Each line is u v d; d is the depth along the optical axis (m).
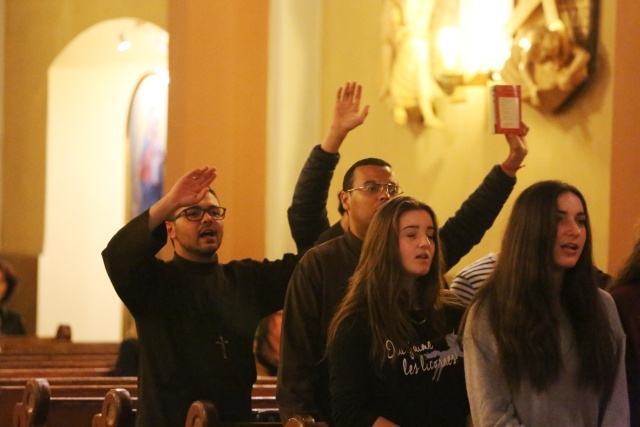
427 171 11.97
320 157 7.14
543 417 4.80
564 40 10.05
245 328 6.83
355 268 6.08
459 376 5.36
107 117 21.81
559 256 4.93
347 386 5.19
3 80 21.39
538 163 10.60
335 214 12.83
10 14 21.31
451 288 6.82
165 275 6.66
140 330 6.62
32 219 21.31
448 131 11.74
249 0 13.17
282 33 13.16
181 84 13.70
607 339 4.96
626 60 9.12
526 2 10.54
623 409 4.94
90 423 7.81
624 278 5.52
